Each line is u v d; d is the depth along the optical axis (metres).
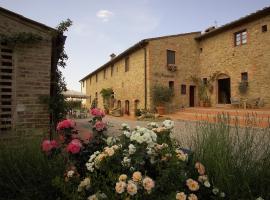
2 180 2.56
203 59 18.88
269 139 2.91
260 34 14.55
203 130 3.24
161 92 16.38
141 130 2.50
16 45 5.24
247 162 2.64
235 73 16.19
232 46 16.47
